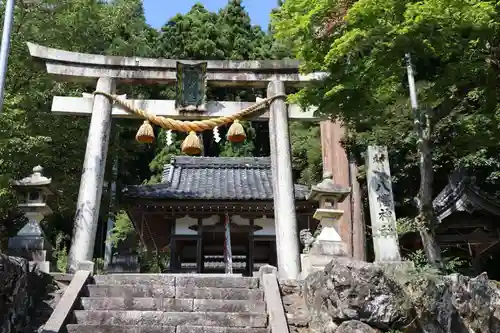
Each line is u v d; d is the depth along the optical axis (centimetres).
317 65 984
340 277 692
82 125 1559
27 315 734
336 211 935
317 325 725
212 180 1697
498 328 809
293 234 1055
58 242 1891
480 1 798
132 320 736
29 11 1409
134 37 1983
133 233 2223
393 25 821
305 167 2217
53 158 1540
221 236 1648
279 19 975
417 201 916
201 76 1198
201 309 776
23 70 1401
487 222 1331
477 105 1173
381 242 839
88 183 1070
